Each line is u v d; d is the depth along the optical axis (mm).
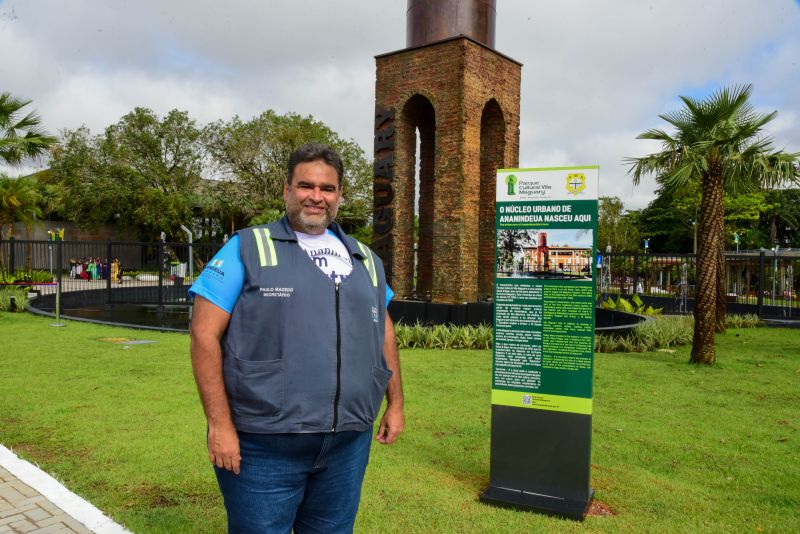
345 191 40531
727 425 6082
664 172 10273
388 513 3902
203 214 45562
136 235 45281
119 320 16781
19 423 5648
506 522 3805
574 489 4055
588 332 4039
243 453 2193
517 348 4211
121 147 42125
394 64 13734
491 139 14328
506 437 4223
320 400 2203
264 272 2219
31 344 10383
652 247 60312
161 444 5117
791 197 53688
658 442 5504
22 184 26750
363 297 2379
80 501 3846
